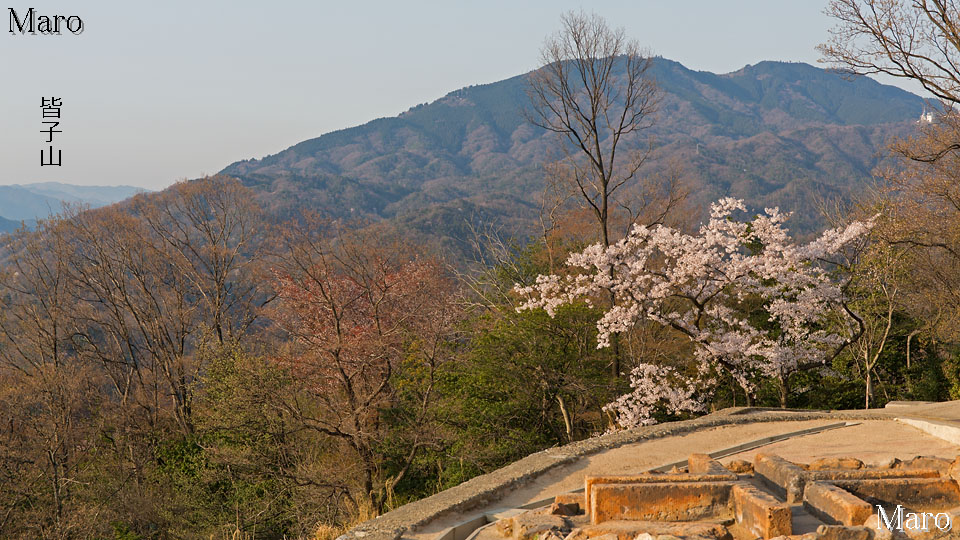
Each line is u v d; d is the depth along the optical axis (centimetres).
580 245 4150
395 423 2889
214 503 3078
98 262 4353
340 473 2661
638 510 922
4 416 3544
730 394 2977
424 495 2658
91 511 3288
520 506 1157
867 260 2786
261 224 4800
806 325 2834
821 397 3133
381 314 3219
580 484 1272
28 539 3200
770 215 2498
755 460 1109
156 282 4525
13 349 4044
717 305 2648
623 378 2814
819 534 757
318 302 3158
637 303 2553
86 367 4019
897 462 1126
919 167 2766
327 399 2855
